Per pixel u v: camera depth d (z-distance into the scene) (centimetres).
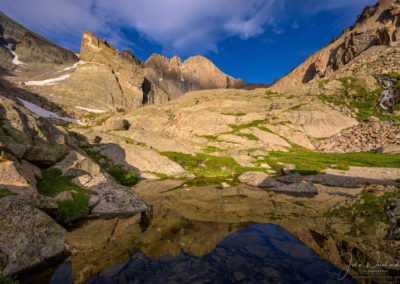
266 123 8712
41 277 514
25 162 1058
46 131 1318
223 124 9156
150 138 3866
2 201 688
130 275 510
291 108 9438
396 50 11100
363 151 5712
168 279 491
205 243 698
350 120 7900
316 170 2925
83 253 632
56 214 873
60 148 1360
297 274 510
